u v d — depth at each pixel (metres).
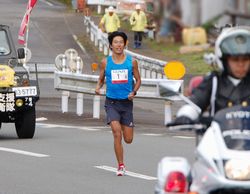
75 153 37.09
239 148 13.23
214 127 13.84
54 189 27.31
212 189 13.12
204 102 14.70
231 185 12.78
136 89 30.80
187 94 15.18
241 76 14.41
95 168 32.41
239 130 13.57
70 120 54.50
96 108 55.31
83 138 43.56
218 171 13.04
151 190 27.11
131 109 31.00
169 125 14.42
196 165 13.73
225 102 14.57
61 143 41.16
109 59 30.86
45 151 37.91
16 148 39.09
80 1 143.00
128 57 30.77
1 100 42.22
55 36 118.75
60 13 144.25
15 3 158.62
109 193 26.45
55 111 60.12
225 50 13.98
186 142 41.44
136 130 47.94
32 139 43.28
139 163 33.62
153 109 62.25
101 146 39.84
